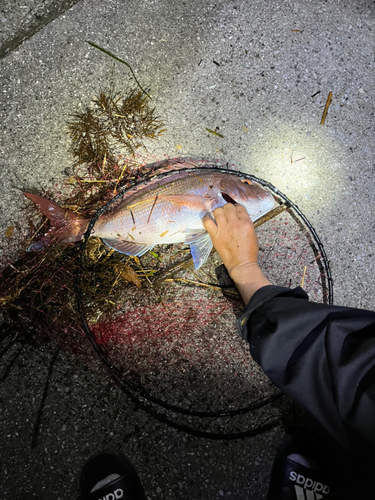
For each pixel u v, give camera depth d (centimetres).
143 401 88
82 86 90
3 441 85
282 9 94
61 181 90
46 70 90
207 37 93
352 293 92
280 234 92
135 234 83
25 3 90
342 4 95
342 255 93
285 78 93
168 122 92
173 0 92
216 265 91
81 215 89
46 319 87
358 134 94
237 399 89
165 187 82
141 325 89
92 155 90
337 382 53
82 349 88
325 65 94
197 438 87
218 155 92
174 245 91
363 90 94
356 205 93
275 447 88
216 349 90
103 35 91
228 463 87
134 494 83
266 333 60
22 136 90
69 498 85
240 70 93
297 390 56
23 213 89
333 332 56
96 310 88
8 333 87
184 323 90
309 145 94
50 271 87
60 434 86
